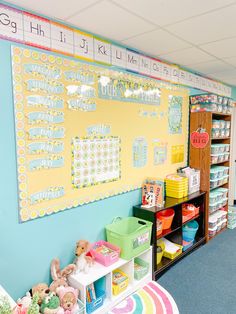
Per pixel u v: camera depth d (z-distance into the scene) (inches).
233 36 85.6
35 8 65.6
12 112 65.4
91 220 87.8
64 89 76.2
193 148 134.4
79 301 72.3
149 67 106.7
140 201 107.5
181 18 71.8
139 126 104.0
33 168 70.4
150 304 82.9
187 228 120.3
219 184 143.3
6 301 46.2
